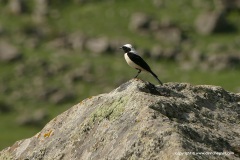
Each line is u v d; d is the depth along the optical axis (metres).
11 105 73.81
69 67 84.75
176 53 86.75
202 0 103.69
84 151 12.02
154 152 10.45
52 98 75.50
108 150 11.38
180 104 12.34
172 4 102.75
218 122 12.52
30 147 13.62
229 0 101.44
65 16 101.75
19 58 87.19
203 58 85.12
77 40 93.12
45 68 84.25
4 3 107.25
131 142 10.92
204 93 13.94
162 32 93.81
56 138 13.14
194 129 11.30
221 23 94.56
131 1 103.56
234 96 14.21
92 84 79.56
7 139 61.62
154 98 12.12
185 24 96.12
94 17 100.00
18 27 97.69
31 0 107.94
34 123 67.69
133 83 13.36
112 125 11.91
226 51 87.25
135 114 11.69
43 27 97.75
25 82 80.81
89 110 13.17
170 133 10.66
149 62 85.06
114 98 12.66
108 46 90.88
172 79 78.62
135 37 93.00
